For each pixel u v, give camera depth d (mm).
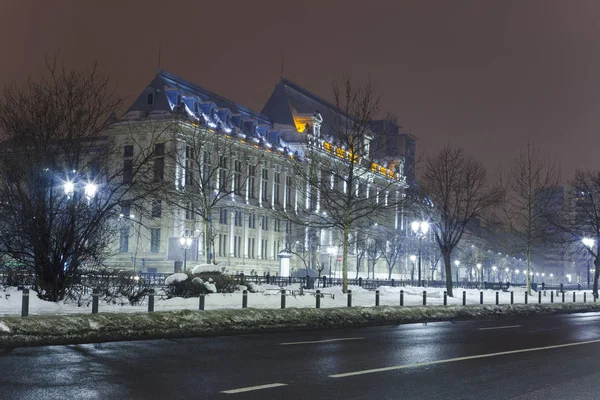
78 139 27188
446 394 10773
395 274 120750
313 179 48594
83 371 12172
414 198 56719
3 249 27047
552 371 13641
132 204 29625
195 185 71250
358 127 43125
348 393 10609
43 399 9570
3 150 26625
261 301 32406
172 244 74500
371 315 27156
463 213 49875
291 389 10836
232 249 88375
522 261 150125
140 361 13672
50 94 26922
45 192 26062
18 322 16797
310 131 100062
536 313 37906
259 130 99250
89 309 24078
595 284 63188
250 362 13984
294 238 88312
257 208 92688
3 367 12477
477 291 61094
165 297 31219
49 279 26125
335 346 17484
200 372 12414
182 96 82375
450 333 22453
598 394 11000
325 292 43375
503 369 13805
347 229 41031
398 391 10914
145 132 73438
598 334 23188
